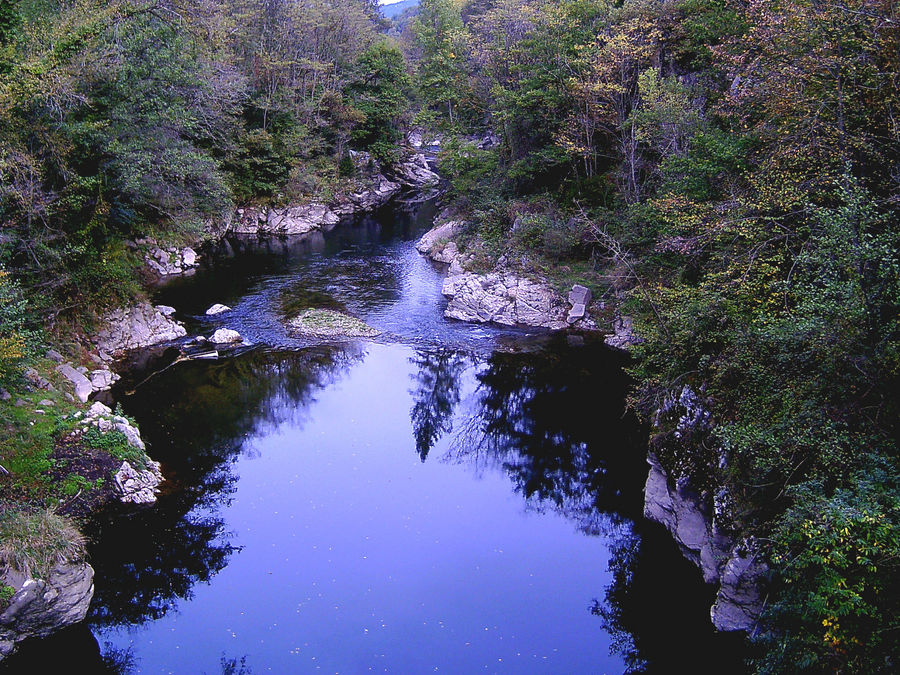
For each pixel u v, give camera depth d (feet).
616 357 84.28
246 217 154.51
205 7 108.99
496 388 77.36
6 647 36.58
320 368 81.05
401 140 214.07
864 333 34.30
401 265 125.18
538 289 96.63
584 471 59.77
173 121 79.30
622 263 85.81
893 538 27.20
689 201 62.95
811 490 32.91
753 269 48.14
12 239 60.85
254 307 98.68
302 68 169.07
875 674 26.53
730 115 69.26
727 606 38.27
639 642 39.83
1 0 63.05
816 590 29.91
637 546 48.91
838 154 43.91
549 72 109.60
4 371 52.65
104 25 70.03
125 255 92.22
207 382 74.28
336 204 177.88
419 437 66.49
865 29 44.09
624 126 95.25
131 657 38.24
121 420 56.95
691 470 46.98
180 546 47.19
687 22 97.30
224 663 37.65
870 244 33.73
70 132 65.46
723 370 43.70
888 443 32.63
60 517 43.39
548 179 122.11
